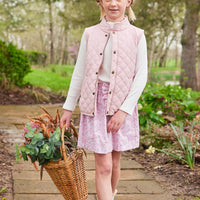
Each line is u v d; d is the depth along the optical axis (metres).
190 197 2.75
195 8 12.32
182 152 3.79
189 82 15.06
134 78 2.06
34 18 23.33
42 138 2.07
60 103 8.89
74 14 12.96
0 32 25.64
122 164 3.69
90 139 2.09
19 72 9.48
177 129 4.32
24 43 36.34
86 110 2.09
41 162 2.03
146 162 3.80
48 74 14.80
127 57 2.02
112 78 2.02
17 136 4.94
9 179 3.09
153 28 12.54
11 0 20.45
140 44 2.08
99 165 2.10
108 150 2.06
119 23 2.05
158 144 4.34
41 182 3.04
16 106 7.92
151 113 4.94
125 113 2.00
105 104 2.06
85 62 2.15
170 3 11.88
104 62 2.06
